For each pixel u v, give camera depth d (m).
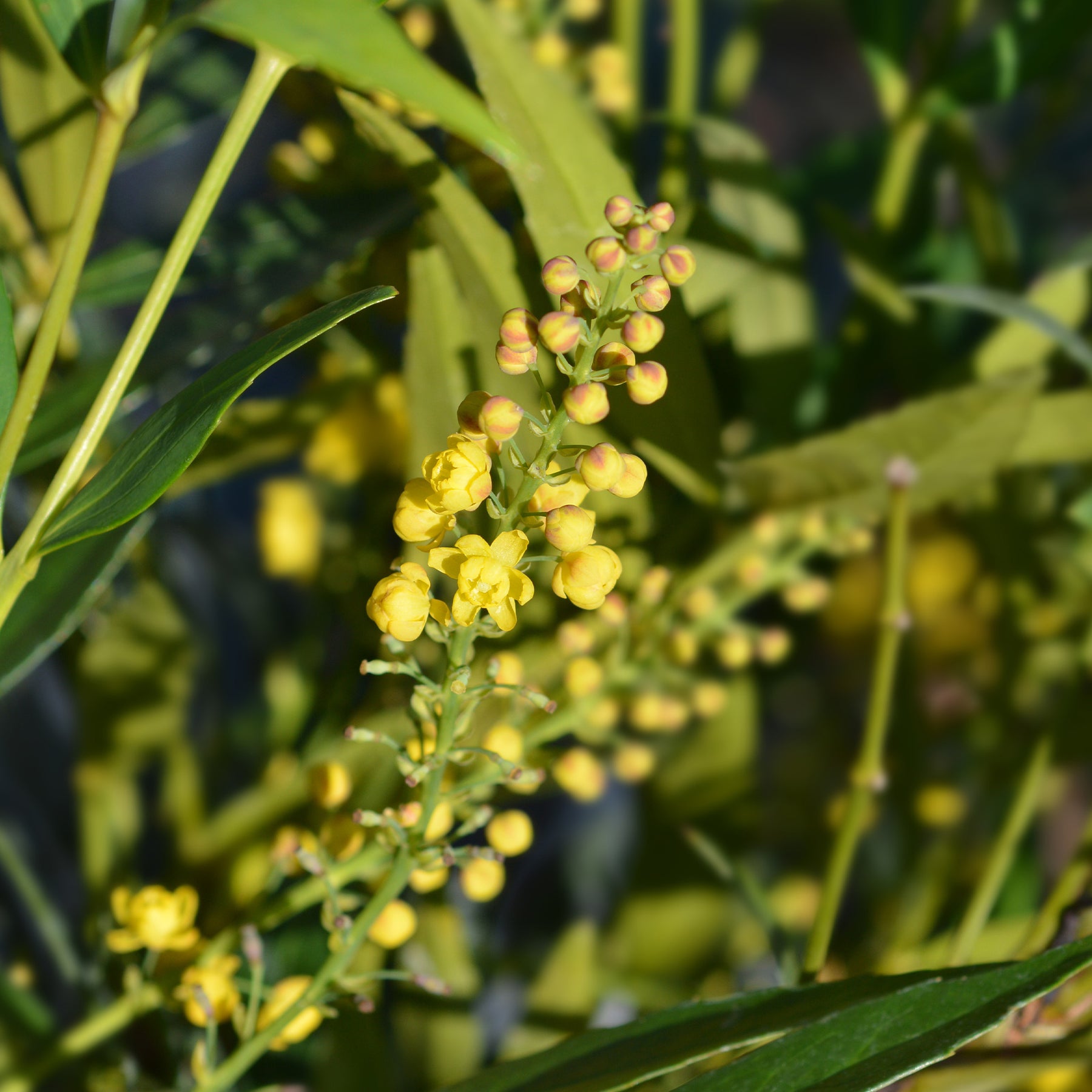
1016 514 0.45
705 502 0.38
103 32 0.31
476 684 0.36
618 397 0.36
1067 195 0.61
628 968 0.42
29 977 0.40
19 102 0.38
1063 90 0.52
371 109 0.35
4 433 0.31
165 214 0.61
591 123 0.35
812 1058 0.31
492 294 0.36
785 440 0.44
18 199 0.39
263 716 0.44
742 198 0.41
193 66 0.41
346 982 0.34
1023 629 0.46
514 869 0.47
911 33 0.46
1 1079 0.35
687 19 0.42
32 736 0.44
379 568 0.41
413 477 0.36
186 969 0.36
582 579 0.31
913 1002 0.31
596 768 0.36
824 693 0.51
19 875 0.39
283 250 0.38
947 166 0.50
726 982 0.42
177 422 0.31
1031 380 0.36
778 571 0.39
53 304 0.31
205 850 0.41
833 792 0.50
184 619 0.42
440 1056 0.40
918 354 0.45
